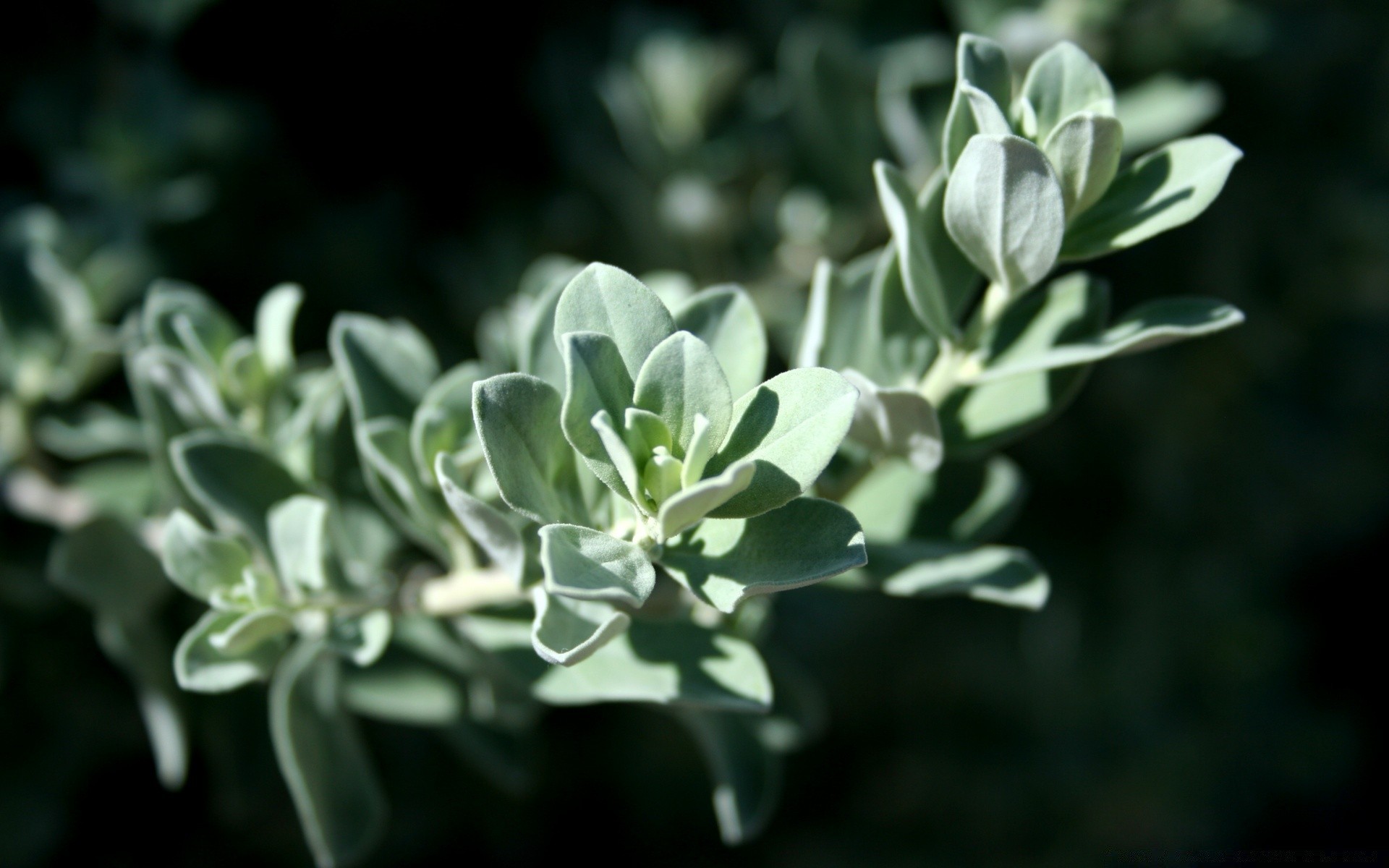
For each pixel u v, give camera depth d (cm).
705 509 23
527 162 55
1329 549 89
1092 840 74
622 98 47
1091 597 62
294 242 50
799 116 44
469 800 59
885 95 42
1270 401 67
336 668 32
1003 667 68
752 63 52
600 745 64
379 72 53
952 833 72
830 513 25
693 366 24
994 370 27
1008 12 43
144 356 31
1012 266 26
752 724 33
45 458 39
